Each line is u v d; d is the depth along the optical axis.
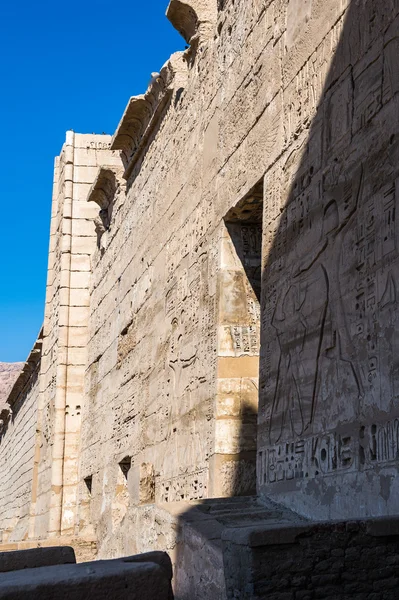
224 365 10.31
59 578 4.06
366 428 6.43
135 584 4.16
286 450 7.89
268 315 8.80
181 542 7.00
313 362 7.54
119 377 17.30
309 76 8.46
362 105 7.14
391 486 5.95
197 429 11.01
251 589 4.45
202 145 12.29
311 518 7.19
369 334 6.54
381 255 6.48
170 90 14.48
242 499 8.25
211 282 11.09
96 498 18.39
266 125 9.56
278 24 9.53
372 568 4.66
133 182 17.92
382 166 6.64
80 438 21.73
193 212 12.47
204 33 12.55
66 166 24.33
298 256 8.18
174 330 12.92
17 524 30.55
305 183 8.21
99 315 20.89
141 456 14.29
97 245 22.59
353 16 7.52
